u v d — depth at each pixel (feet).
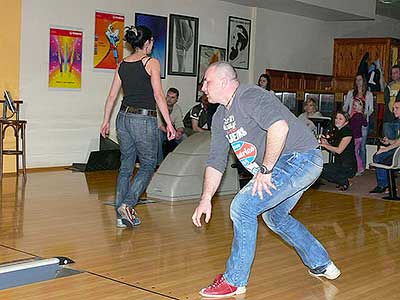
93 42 30.60
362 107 32.40
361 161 31.73
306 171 11.62
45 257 14.07
